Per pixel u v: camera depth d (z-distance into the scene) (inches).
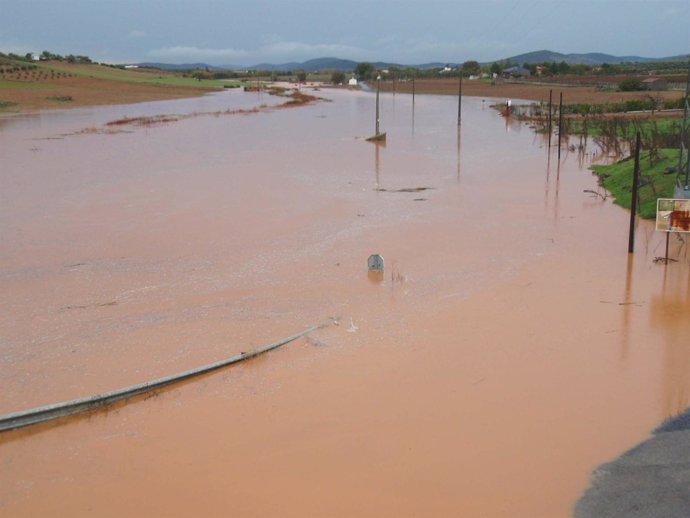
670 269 459.2
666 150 809.5
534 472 242.8
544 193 750.5
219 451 259.6
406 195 752.3
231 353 343.9
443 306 401.7
